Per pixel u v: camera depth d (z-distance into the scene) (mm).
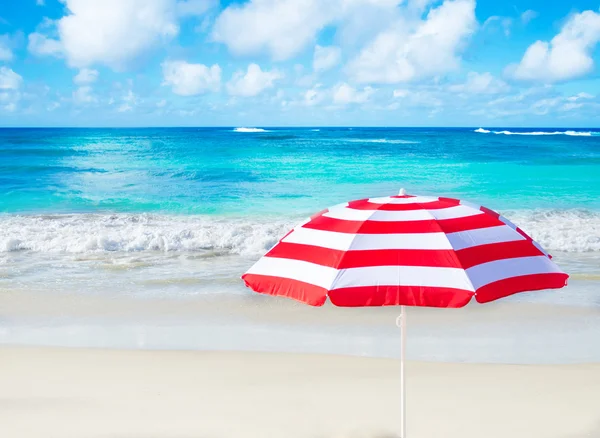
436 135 66938
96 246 12695
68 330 7582
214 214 17250
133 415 5094
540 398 5426
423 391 5621
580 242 12750
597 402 5316
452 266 2859
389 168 28750
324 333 7434
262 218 16516
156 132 75938
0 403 5348
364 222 3174
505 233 3221
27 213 17594
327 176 25922
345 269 2881
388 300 2736
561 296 8883
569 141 50062
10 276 10383
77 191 21641
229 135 62125
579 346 6906
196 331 7523
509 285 2869
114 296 9102
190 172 26891
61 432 4754
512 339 7160
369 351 6801
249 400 5430
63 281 10031
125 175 26078
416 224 3135
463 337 7242
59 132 74312
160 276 10359
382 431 4801
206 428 4844
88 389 5680
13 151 37312
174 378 5973
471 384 5781
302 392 5617
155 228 14328
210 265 11242
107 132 75625
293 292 2936
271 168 28469
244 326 7715
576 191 21438
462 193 21422
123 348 6887
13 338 7285
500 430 4793
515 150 38750
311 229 3318
